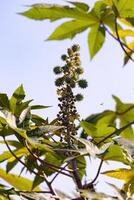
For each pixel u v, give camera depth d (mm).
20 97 1702
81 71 1781
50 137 1686
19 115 1664
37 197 1505
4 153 1704
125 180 1702
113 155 1560
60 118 1722
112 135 1668
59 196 1494
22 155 1711
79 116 1731
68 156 1505
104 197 1403
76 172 1614
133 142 1525
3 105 1675
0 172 1782
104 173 1695
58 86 1761
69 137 1676
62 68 1782
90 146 1482
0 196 1605
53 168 1616
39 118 1781
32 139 1529
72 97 1745
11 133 1581
